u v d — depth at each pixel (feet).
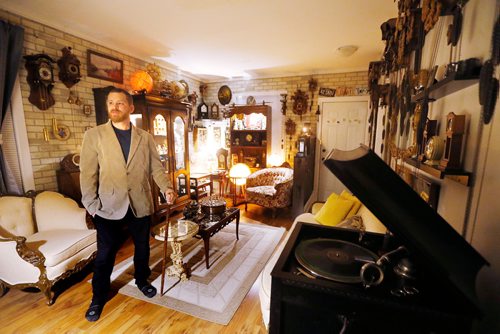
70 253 6.08
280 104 14.66
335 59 11.49
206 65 12.67
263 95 14.97
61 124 8.34
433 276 1.87
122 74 10.36
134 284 6.60
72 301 5.96
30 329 5.10
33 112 7.63
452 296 1.80
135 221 5.92
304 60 11.67
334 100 13.32
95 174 5.46
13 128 7.23
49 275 5.70
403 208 1.83
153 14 7.26
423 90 3.78
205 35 8.79
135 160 5.70
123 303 5.89
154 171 6.30
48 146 8.05
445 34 3.75
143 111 9.45
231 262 7.73
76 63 8.39
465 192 2.90
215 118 15.71
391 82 6.46
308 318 2.19
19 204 6.77
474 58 2.59
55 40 8.01
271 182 13.83
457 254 1.85
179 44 9.69
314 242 2.85
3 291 6.10
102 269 5.62
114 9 7.00
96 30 8.46
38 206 7.04
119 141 5.63
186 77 14.43
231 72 14.15
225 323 5.33
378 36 8.73
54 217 7.07
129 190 5.63
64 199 7.35
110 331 5.08
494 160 2.34
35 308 5.71
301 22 7.70
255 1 6.49
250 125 15.15
